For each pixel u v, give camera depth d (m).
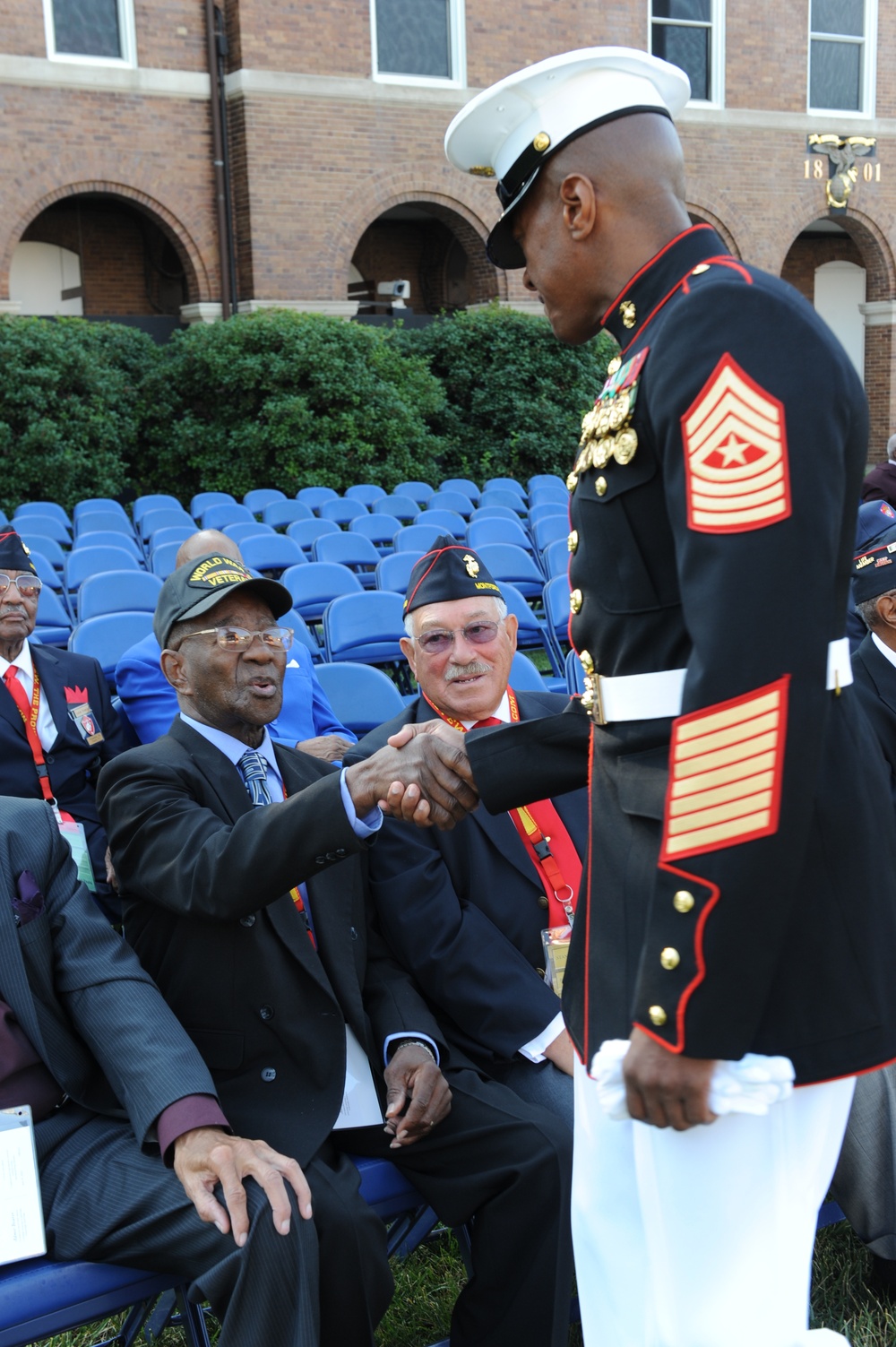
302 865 1.89
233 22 13.68
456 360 14.49
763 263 16.86
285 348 12.74
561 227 1.41
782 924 1.14
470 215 15.11
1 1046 2.16
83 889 2.34
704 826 1.14
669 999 1.16
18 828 2.29
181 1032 2.15
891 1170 2.36
